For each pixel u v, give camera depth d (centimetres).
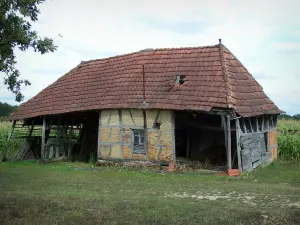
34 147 2688
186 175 1844
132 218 1004
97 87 2459
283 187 1530
